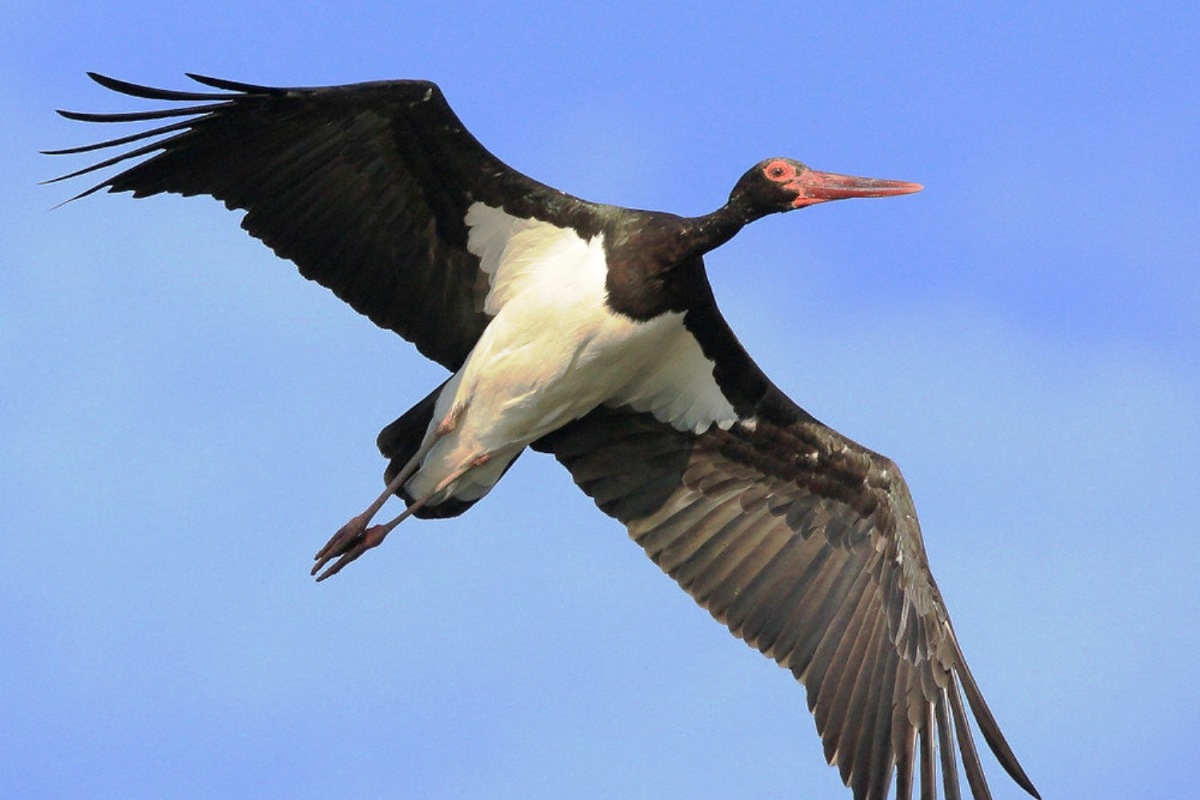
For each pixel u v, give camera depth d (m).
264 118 14.38
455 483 15.81
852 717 15.60
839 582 16.16
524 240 15.40
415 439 15.75
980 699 15.16
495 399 15.38
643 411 16.42
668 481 16.58
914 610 15.73
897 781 15.16
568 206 15.33
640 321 15.34
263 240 15.08
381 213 15.18
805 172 16.02
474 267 15.46
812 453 16.38
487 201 15.25
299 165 14.77
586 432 16.59
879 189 15.96
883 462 16.22
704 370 16.14
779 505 16.45
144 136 14.17
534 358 15.26
